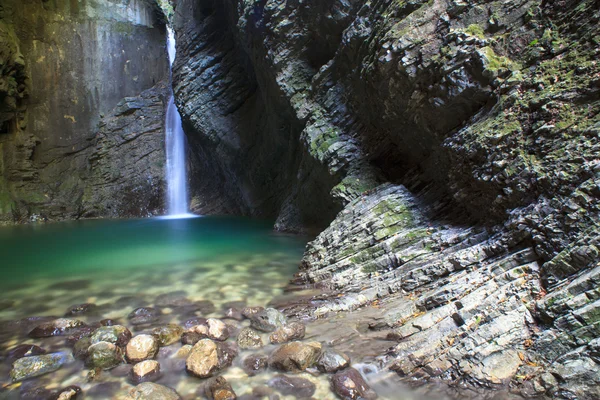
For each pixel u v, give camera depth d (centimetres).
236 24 1784
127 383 424
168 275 877
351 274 724
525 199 546
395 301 594
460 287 511
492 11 688
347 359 449
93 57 2558
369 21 1015
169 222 2028
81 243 1385
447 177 796
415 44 779
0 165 2205
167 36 2944
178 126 2645
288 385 413
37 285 810
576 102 530
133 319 600
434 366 418
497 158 595
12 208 2116
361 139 1131
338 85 1220
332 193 1090
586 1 570
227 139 2023
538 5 632
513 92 610
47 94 2397
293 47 1370
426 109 794
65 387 413
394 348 462
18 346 497
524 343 404
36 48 2347
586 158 480
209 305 666
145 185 2527
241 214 2280
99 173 2486
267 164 1880
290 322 576
